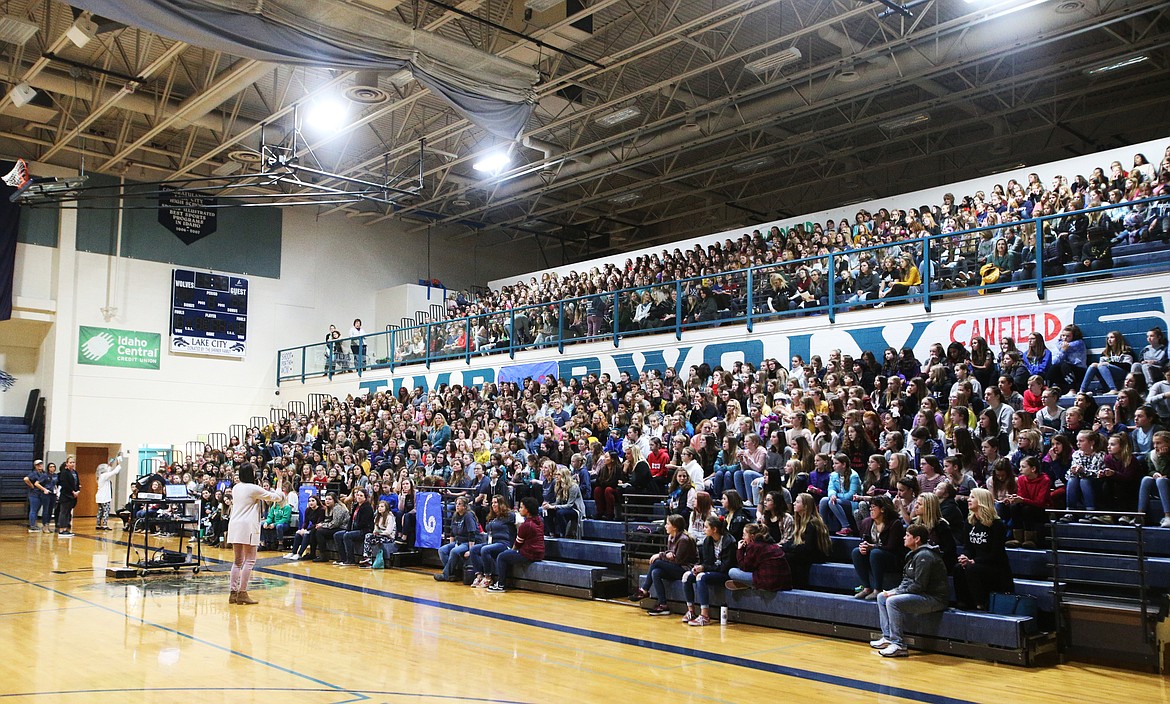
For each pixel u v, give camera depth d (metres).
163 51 20.06
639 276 21.81
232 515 11.41
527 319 21.67
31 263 25.23
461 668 7.85
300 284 30.19
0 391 25.88
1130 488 8.93
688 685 7.29
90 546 18.17
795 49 17.75
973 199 18.06
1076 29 16.84
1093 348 12.82
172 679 7.29
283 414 29.12
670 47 20.05
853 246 18.30
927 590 8.51
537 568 12.59
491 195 28.69
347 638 9.14
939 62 18.47
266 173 19.38
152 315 27.08
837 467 10.52
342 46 11.78
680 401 15.12
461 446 16.53
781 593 9.73
